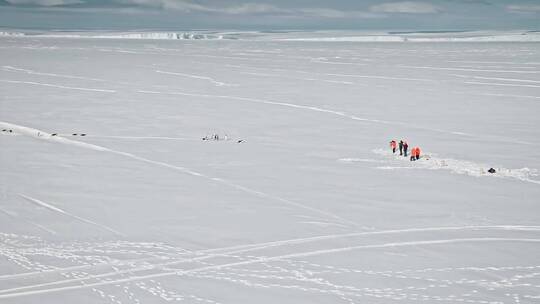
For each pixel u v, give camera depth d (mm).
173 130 41812
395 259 18625
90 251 19000
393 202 24750
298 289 16453
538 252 19266
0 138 37781
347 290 16438
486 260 18594
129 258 18484
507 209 23859
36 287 16359
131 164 31328
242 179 28438
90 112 49094
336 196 25594
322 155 34094
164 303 15539
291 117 47562
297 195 25734
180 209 23562
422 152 35094
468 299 16000
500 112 49406
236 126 43594
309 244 19828
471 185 27453
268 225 21688
